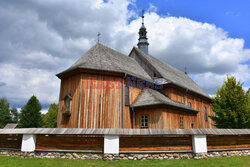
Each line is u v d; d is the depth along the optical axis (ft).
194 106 77.30
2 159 29.86
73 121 47.96
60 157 31.17
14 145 34.12
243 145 38.06
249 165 26.76
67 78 53.98
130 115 55.06
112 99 51.44
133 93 57.88
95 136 31.58
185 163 27.55
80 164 26.14
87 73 50.47
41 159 29.68
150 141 31.71
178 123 56.13
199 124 77.97
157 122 50.72
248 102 55.26
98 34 65.82
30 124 128.36
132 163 27.55
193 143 32.42
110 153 29.53
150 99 54.34
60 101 54.24
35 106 132.67
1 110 161.79
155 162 28.32
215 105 59.26
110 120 49.78
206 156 32.12
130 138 31.42
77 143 31.58
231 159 31.50
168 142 32.09
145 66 72.79
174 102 61.21
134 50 79.20
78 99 48.44
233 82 58.08
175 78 78.48
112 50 68.95
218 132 33.94
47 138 32.63
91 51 59.47
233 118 53.98
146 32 92.89
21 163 26.25
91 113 48.19
